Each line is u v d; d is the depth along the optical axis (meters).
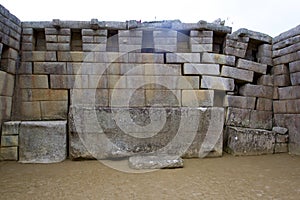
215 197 3.86
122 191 4.12
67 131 6.45
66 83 7.03
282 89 7.60
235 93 7.90
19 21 6.81
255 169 5.50
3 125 6.14
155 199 3.78
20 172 5.20
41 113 6.93
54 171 5.29
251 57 8.15
